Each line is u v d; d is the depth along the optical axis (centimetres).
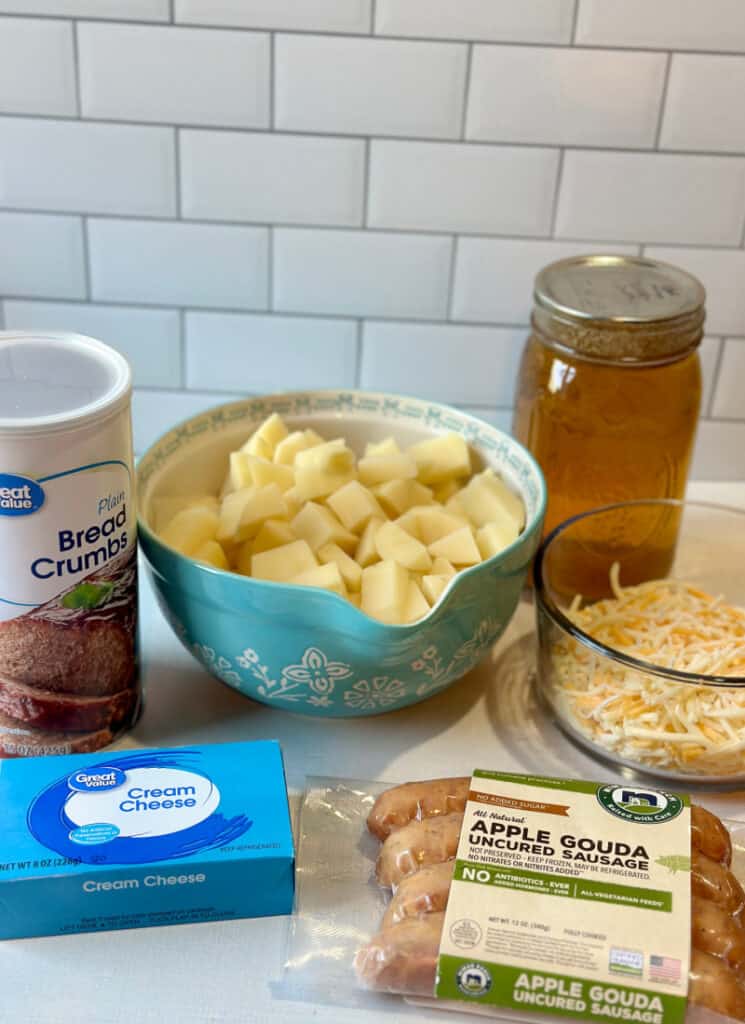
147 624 88
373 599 72
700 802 73
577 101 91
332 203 96
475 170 94
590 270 88
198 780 66
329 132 93
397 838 65
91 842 62
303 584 72
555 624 75
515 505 81
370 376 105
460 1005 60
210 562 76
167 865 61
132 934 63
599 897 61
